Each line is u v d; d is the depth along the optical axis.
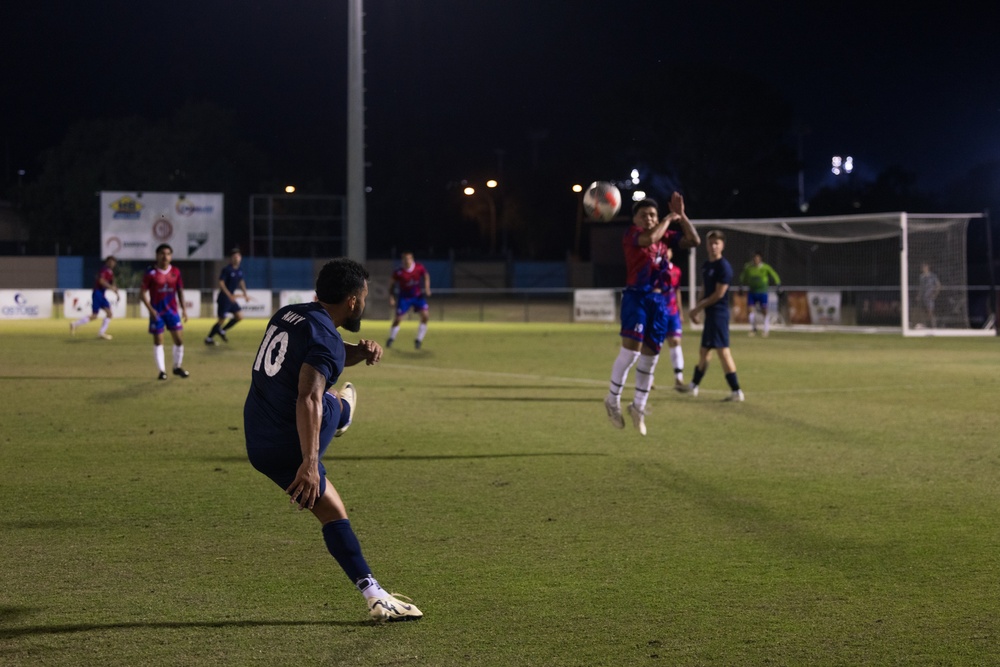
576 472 11.88
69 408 17.38
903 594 7.25
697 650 6.16
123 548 8.43
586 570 7.85
